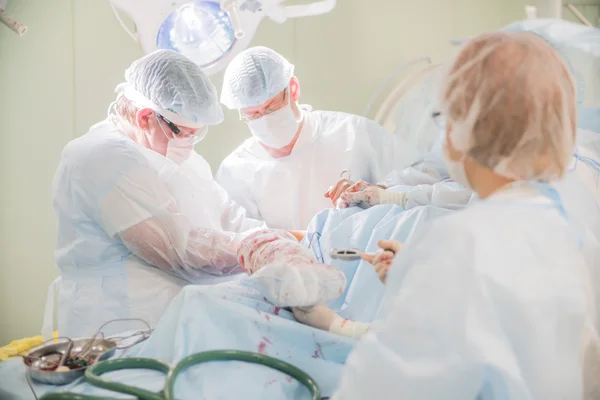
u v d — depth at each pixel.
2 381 1.29
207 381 1.07
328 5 2.13
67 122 2.51
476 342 0.84
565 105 0.92
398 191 1.77
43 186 2.53
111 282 1.83
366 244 1.51
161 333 1.24
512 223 0.90
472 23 2.64
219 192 2.21
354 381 0.88
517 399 0.85
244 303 1.28
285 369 1.11
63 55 2.47
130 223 1.77
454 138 0.95
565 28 1.33
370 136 2.32
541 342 0.87
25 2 2.42
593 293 1.03
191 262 1.87
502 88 0.91
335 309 1.38
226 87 2.12
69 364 1.30
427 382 0.84
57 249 1.93
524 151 0.92
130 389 1.01
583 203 1.13
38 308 2.59
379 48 2.63
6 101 2.48
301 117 2.29
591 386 0.98
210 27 2.15
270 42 2.59
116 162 1.80
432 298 0.85
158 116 1.91
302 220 2.31
